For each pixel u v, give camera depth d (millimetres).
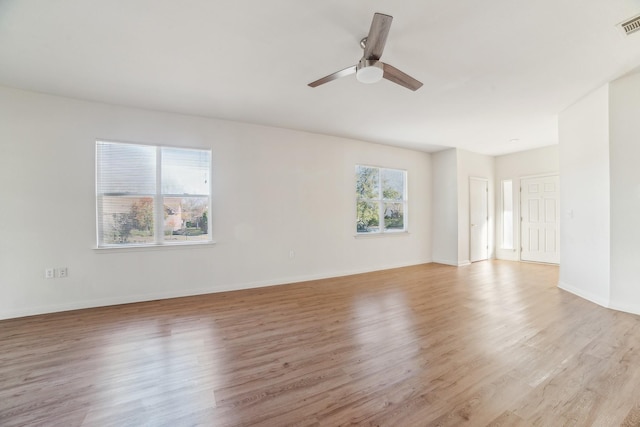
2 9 1890
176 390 1820
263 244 4488
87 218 3439
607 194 3223
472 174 6418
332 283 4645
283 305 3518
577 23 2111
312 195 4930
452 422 1519
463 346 2389
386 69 2232
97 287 3480
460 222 6141
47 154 3264
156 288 3779
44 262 3246
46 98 3262
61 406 1667
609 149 3172
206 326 2859
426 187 6496
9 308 3094
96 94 3287
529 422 1511
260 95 3357
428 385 1853
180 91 3230
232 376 1978
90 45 2340
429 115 4062
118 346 2426
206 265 4082
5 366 2105
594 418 1535
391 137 5254
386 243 5824
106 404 1686
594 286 3496
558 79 3035
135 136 3688
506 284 4457
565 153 3930
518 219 6512
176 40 2285
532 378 1917
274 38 2273
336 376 1967
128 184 3689
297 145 4781
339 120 4273
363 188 5621
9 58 2521
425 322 2930
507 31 2205
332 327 2820
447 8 1944
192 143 4008
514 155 6555
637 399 1688
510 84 3121
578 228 3738
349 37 2268
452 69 2783
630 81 3012
